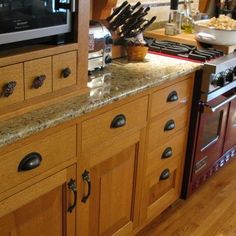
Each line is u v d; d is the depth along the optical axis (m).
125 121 1.66
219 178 2.78
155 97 1.82
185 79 2.04
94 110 1.45
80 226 1.60
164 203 2.25
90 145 1.50
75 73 1.47
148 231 2.22
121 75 1.80
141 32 2.17
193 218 2.34
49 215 1.42
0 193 1.19
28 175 1.27
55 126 1.31
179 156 2.25
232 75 2.31
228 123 2.63
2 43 1.20
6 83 1.22
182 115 2.12
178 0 2.79
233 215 2.39
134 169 1.85
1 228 1.25
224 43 2.29
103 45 1.86
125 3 2.11
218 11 3.19
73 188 1.46
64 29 1.40
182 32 2.62
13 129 1.19
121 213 1.87
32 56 1.28
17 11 1.22
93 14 2.09
